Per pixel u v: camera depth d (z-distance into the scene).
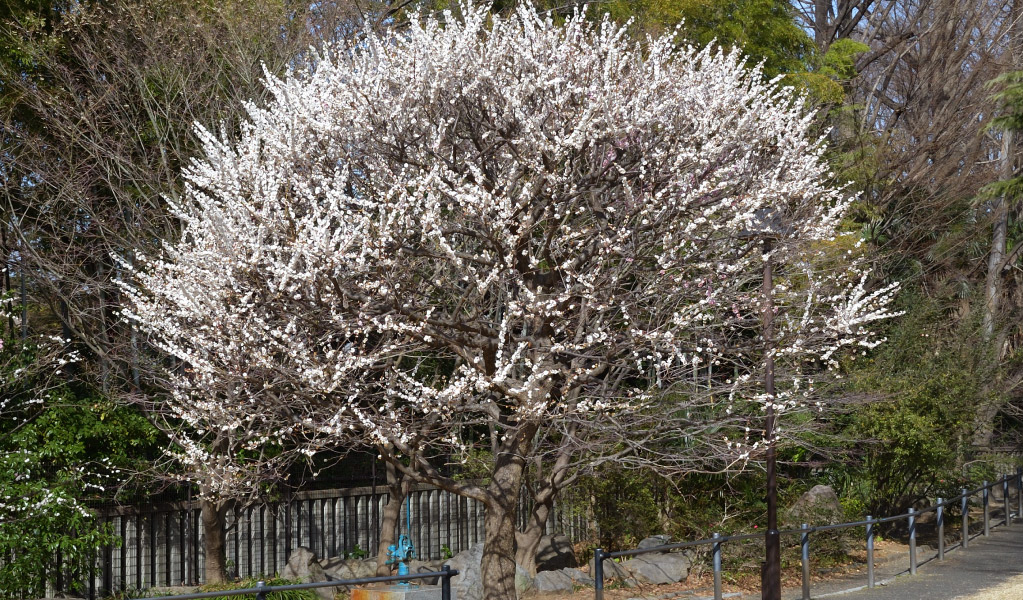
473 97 9.80
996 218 22.78
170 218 12.90
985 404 17.62
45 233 12.48
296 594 11.06
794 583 13.27
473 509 16.55
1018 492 19.19
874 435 15.79
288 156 9.70
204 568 13.14
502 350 9.19
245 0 14.00
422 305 9.25
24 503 10.67
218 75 13.56
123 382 12.96
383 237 8.53
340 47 10.88
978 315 18.48
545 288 10.42
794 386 12.04
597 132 9.28
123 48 13.30
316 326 9.35
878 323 16.92
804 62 22.33
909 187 22.31
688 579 13.56
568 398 10.34
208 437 12.86
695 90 10.27
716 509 14.88
